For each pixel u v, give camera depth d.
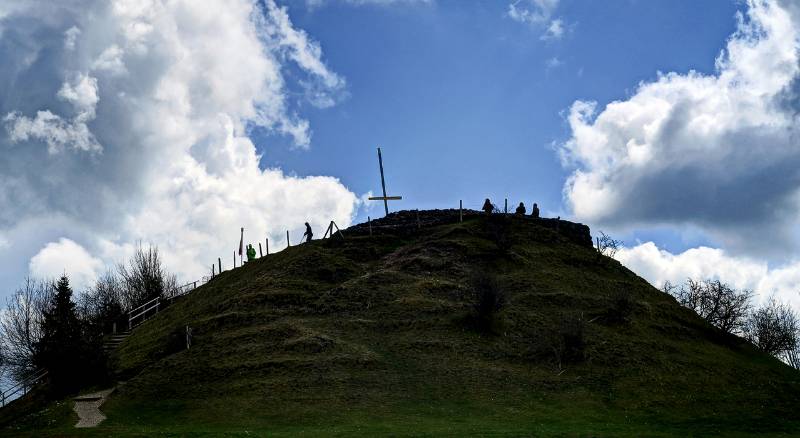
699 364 62.31
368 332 64.94
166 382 56.47
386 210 92.69
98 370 61.22
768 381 59.72
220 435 42.53
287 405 50.53
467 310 68.44
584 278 78.62
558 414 49.44
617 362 60.22
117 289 117.69
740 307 86.44
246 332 65.06
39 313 95.50
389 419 47.38
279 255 89.31
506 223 89.00
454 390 53.69
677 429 46.81
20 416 57.19
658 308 75.25
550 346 60.84
